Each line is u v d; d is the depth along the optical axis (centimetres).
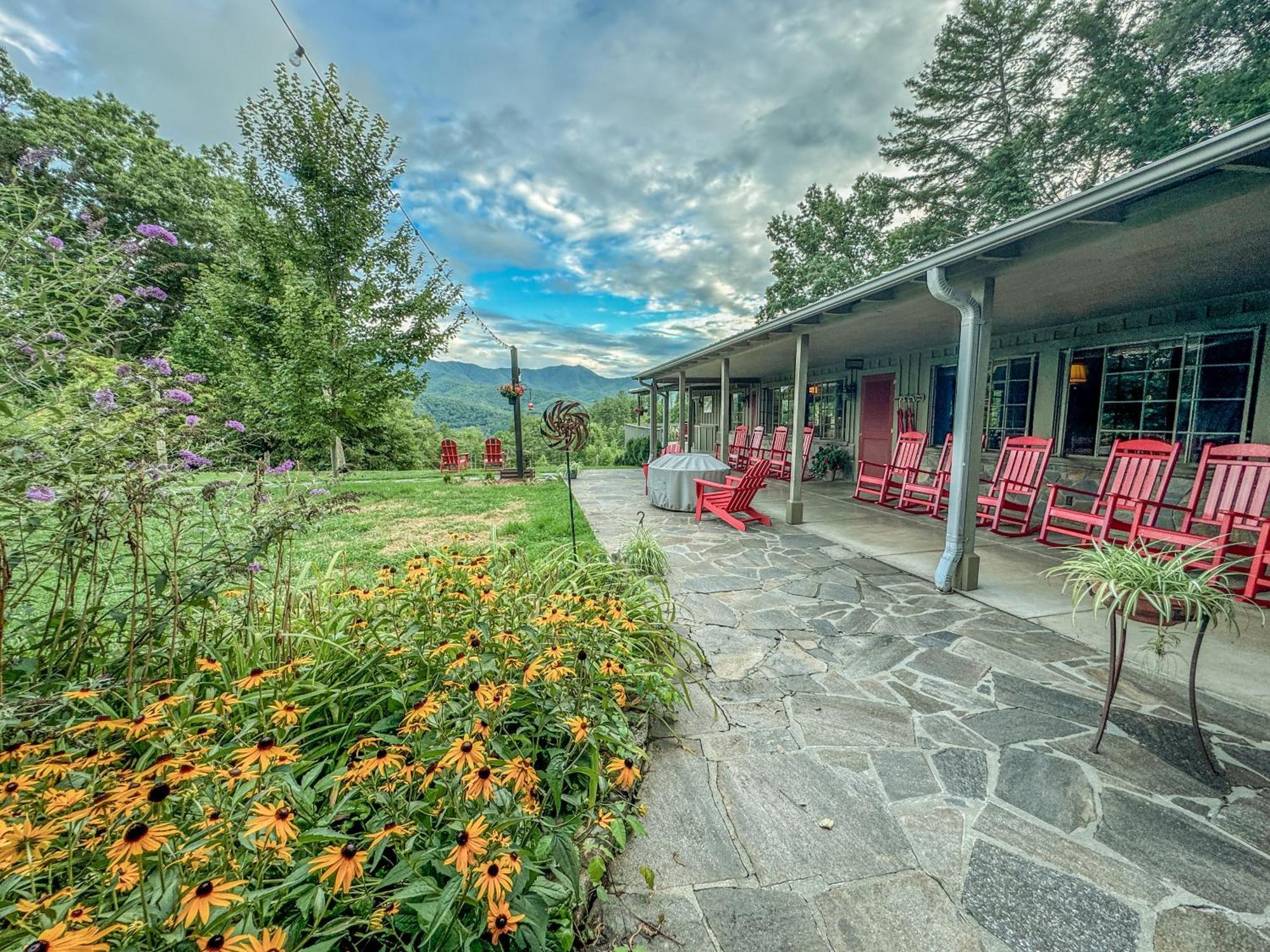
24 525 161
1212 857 155
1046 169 1283
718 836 167
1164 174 216
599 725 178
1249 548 388
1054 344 607
